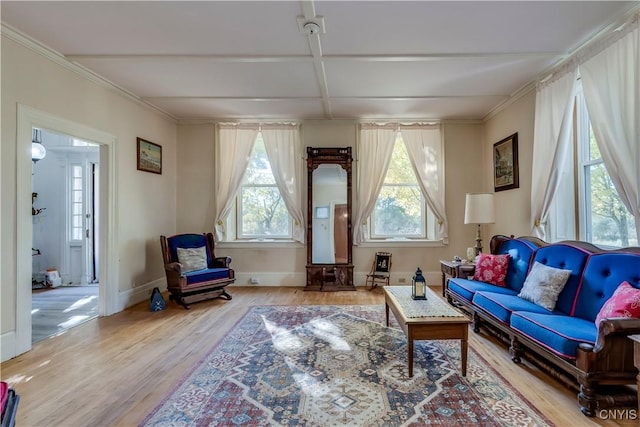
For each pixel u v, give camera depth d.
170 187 5.16
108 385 2.19
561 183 3.33
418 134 5.17
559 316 2.33
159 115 4.84
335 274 5.01
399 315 2.49
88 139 3.51
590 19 2.54
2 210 2.62
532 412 1.86
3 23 2.56
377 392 2.08
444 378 2.26
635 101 2.31
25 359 2.60
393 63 3.29
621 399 1.80
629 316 1.87
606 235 2.86
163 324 3.44
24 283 2.75
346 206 5.11
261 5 2.37
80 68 3.34
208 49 3.02
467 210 4.07
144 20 2.55
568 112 3.06
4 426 1.16
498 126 4.65
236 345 2.86
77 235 5.77
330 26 2.65
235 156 5.23
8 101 2.67
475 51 3.06
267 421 1.79
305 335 3.08
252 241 5.27
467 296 3.24
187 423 1.78
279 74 3.55
